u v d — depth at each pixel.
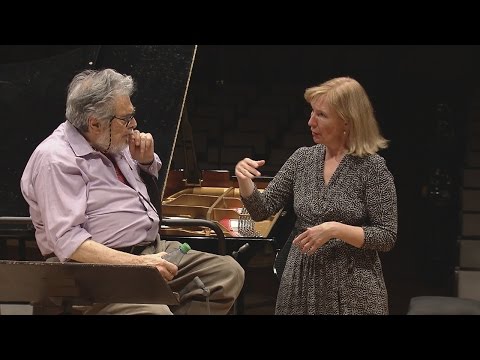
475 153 8.65
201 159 9.41
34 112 4.52
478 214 7.09
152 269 2.75
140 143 3.79
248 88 11.68
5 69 4.70
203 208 5.43
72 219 3.32
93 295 2.91
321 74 12.20
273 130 9.74
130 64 4.80
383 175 3.55
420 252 8.73
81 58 4.78
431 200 8.62
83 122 3.50
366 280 3.55
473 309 2.76
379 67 12.05
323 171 3.67
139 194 3.67
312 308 3.57
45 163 3.39
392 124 11.71
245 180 3.73
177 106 4.63
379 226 3.51
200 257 3.78
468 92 11.41
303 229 3.65
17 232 3.94
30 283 2.88
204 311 3.63
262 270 7.46
